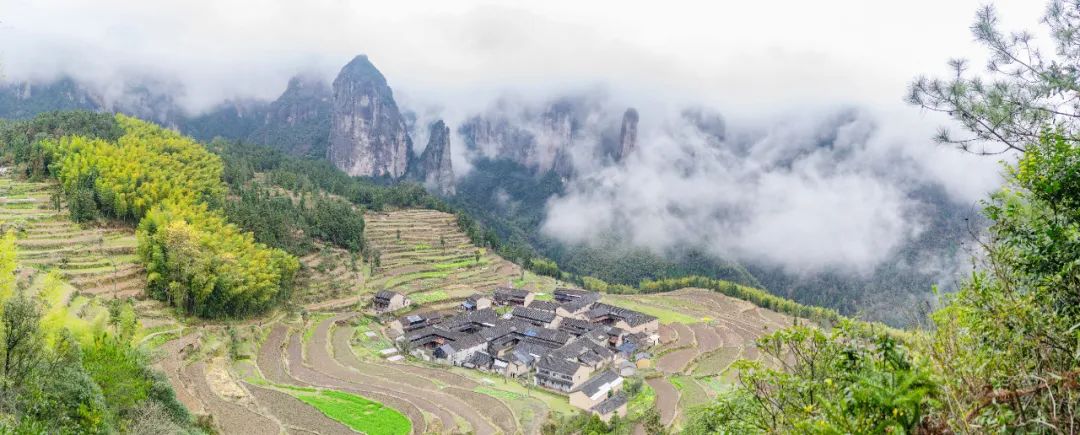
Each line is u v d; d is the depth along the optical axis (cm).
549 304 11938
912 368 905
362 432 5528
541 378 8344
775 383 1321
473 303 11731
